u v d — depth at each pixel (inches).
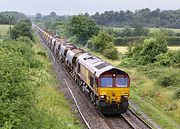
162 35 3622.0
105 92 1253.7
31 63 1611.7
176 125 1175.0
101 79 1251.2
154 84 1774.1
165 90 1663.4
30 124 647.8
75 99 1505.9
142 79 1984.5
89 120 1198.3
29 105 668.7
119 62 2844.5
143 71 2194.9
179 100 1460.4
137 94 1688.0
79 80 1772.9
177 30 7258.9
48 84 1657.2
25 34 4158.5
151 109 1380.4
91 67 1427.2
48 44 4436.5
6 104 611.5
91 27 4451.3
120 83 1263.5
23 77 674.8
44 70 1903.3
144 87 1756.9
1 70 649.6
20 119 629.0
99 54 3277.6
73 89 1726.1
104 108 1261.1
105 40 3528.5
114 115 1300.4
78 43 4402.1
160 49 2426.2
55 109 1147.3
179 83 1740.9
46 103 1178.0
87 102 1464.1
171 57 2250.2
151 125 1155.9
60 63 2790.4
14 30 4042.8
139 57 2527.1
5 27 6259.8
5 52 725.9
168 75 1809.8
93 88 1344.7
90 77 1409.9
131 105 1451.8
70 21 4626.0
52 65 2603.3
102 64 1386.6
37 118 687.7
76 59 1895.9
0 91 623.8
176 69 1996.8
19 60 714.8
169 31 5226.4
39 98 1163.3
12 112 607.2
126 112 1327.5
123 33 5521.7
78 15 4554.6
